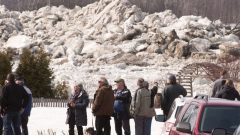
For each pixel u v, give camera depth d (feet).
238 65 224.12
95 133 69.92
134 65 304.30
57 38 386.73
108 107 67.62
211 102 43.47
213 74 217.15
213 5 611.47
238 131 35.12
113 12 428.15
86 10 449.89
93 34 397.19
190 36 361.30
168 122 54.60
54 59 320.91
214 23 425.69
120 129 71.31
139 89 67.46
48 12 449.89
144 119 67.46
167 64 299.79
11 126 64.23
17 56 320.91
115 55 318.45
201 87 210.79
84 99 73.67
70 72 266.98
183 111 46.83
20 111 64.49
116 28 402.52
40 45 358.02
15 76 68.13
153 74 260.62
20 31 408.67
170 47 331.57
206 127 41.70
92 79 249.96
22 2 600.80
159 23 401.49
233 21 594.24
